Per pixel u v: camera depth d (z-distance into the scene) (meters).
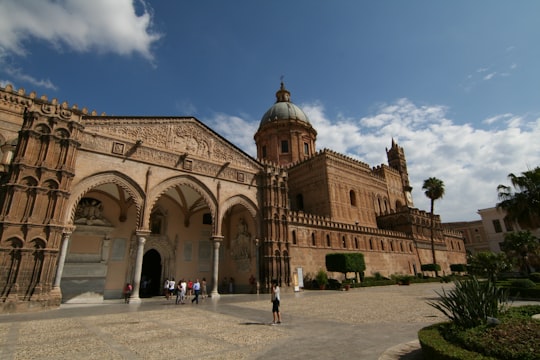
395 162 82.62
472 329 7.97
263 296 29.80
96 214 31.61
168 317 16.61
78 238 30.28
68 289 28.50
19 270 19.25
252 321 14.99
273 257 35.59
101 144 26.30
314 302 23.02
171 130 31.64
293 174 60.25
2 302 18.27
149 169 28.67
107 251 31.61
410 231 59.53
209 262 39.78
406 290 33.22
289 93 75.19
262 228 36.94
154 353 9.22
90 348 9.85
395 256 54.34
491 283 9.60
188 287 33.44
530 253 45.62
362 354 8.71
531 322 7.95
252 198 37.03
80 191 24.27
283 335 11.54
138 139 28.84
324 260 42.50
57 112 23.36
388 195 67.88
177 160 31.11
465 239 98.94
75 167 24.12
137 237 26.67
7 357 8.88
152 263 36.84
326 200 52.84
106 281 30.95
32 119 22.16
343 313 17.03
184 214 39.09
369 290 34.41
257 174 38.50
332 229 45.41
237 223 40.00
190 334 11.94
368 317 15.43
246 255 37.34
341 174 56.75
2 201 20.14
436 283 47.50
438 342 7.32
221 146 35.81
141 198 27.64
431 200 61.00
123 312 18.80
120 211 33.41
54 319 16.06
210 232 40.91
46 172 21.61
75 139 23.77
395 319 14.63
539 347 6.33
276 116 67.31
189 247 38.53
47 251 20.31
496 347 6.61
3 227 19.25
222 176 34.62
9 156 30.75
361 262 39.59
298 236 40.50
